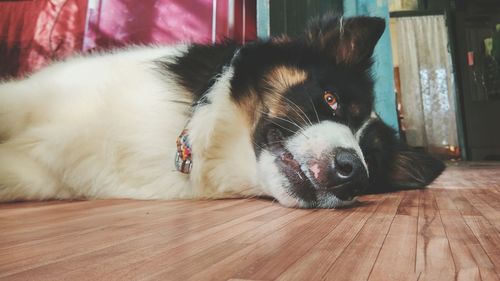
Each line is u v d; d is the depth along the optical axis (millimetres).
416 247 222
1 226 275
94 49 729
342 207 421
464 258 197
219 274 162
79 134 449
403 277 163
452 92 1978
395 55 2033
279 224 302
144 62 523
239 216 344
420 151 642
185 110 477
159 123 469
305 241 237
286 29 813
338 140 421
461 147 1937
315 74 485
